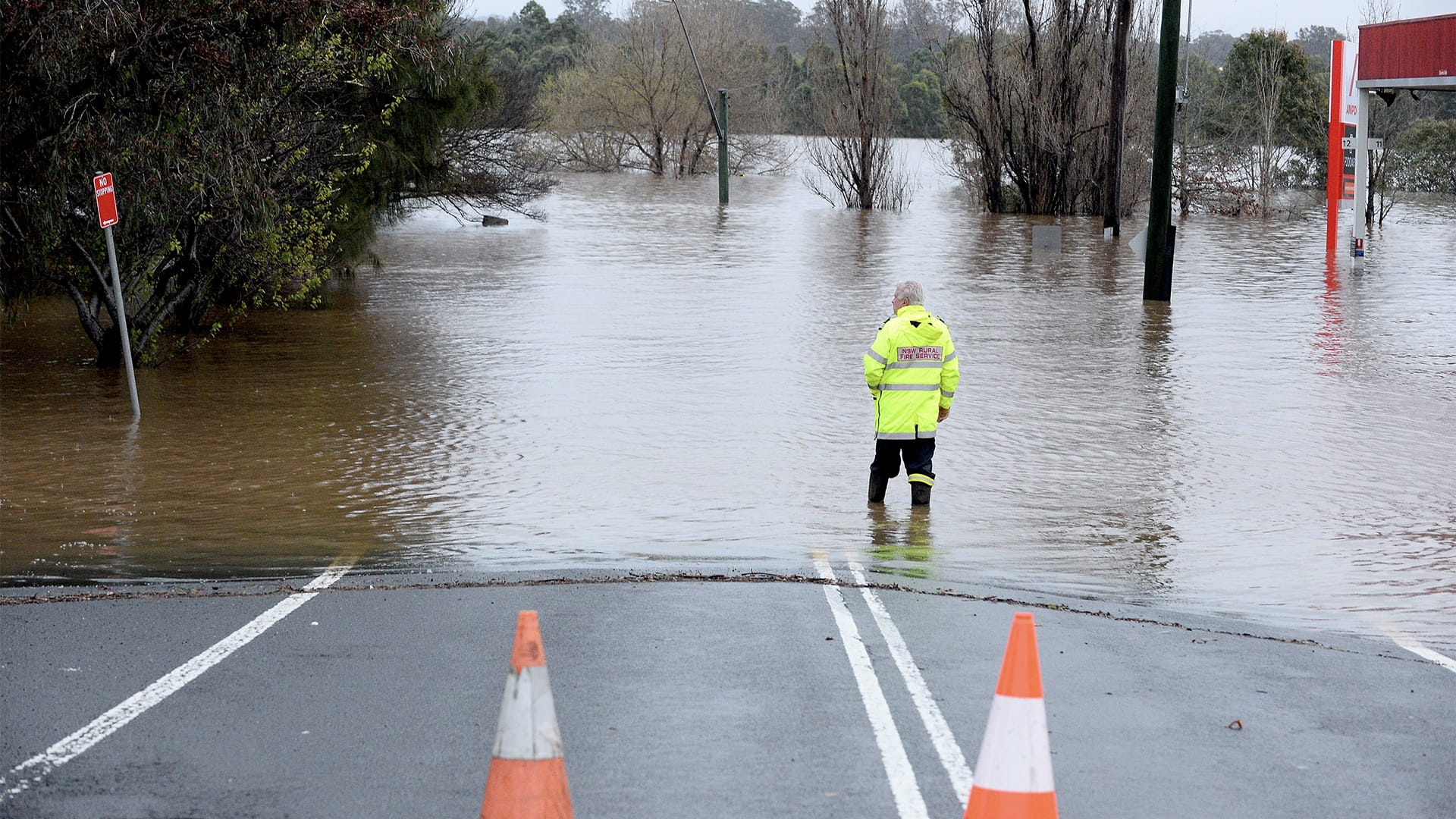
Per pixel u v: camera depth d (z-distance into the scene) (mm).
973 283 39375
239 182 22422
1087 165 71375
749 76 124625
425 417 20125
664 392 22156
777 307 33531
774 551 12984
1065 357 25719
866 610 10727
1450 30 40500
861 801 6918
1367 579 12250
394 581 11773
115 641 9820
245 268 26422
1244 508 14859
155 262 25328
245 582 11758
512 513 14625
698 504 14992
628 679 8914
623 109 121125
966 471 16656
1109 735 7934
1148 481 16125
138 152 20562
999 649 9641
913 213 73375
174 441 18422
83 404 21062
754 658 9367
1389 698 8758
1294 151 89625
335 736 7848
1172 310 32812
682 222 65688
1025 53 72000
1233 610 11219
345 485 15922
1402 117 76625
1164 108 33406
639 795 6992
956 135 84438
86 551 13039
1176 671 9250
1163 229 33969
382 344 27594
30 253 22781
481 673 9047
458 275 41719
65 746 7699
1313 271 42188
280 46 21734
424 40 24219
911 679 8914
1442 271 42312
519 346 27328
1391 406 20766
